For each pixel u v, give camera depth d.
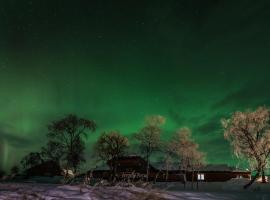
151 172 70.94
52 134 61.94
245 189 43.84
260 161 43.22
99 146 63.22
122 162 71.31
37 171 59.75
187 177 73.00
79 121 62.69
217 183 55.59
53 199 10.40
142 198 12.30
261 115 43.75
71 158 59.53
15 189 12.89
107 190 13.94
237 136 44.03
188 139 59.97
